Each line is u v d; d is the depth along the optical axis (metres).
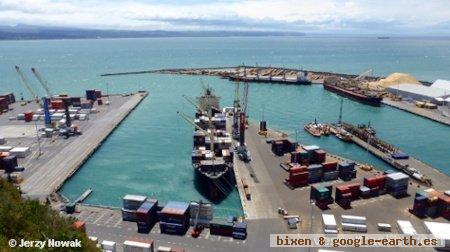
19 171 143.00
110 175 146.50
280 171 142.12
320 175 132.62
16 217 69.19
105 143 186.50
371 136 183.50
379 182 119.19
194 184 138.12
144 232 98.06
